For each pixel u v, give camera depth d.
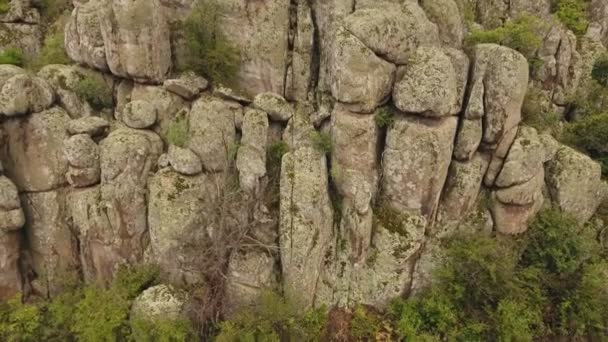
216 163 19.23
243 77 21.14
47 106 19.39
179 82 19.72
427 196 19.28
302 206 18.27
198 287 19.06
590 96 24.91
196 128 19.05
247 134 19.02
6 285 19.08
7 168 19.09
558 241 19.58
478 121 19.22
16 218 18.47
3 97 18.16
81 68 21.16
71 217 19.66
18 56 23.20
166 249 18.69
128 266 19.47
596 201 21.67
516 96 18.91
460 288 18.95
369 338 18.92
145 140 19.14
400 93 18.48
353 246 19.12
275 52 20.62
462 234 19.98
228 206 18.89
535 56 23.86
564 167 20.97
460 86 19.42
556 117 23.78
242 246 18.86
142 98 20.38
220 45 20.47
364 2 20.28
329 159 19.52
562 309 19.22
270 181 19.55
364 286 19.67
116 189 18.62
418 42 19.23
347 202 19.27
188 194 18.56
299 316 18.72
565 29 25.02
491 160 20.03
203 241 19.08
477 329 18.44
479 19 26.17
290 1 21.02
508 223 20.11
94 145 19.11
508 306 18.45
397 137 18.83
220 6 20.39
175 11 21.11
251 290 18.80
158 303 17.88
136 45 19.31
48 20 26.70
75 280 19.94
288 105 20.14
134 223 19.11
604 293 19.39
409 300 19.67
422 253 19.97
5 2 25.77
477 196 20.47
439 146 18.44
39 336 18.36
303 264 18.44
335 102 19.25
